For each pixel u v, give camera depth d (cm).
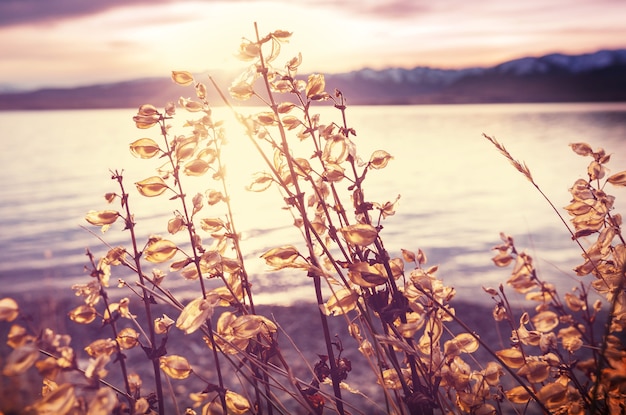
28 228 1711
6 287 972
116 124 14975
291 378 138
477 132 8400
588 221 146
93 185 3017
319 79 141
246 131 133
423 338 150
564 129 8031
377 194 2420
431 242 1391
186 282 930
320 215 152
